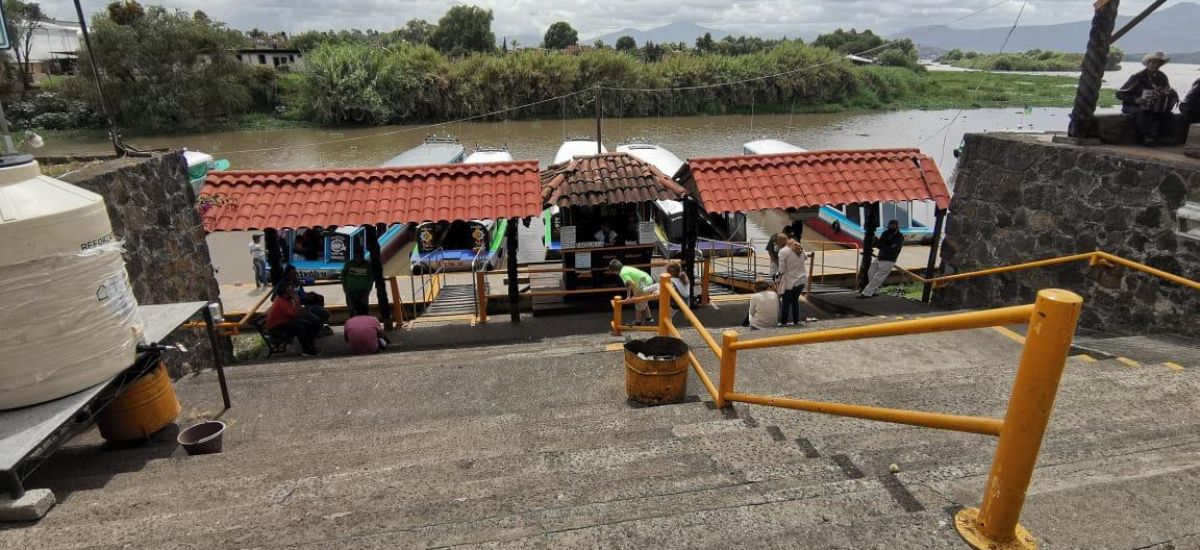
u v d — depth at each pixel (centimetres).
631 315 1003
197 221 835
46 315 348
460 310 1159
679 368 495
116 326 388
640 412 448
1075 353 564
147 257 709
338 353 899
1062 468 263
